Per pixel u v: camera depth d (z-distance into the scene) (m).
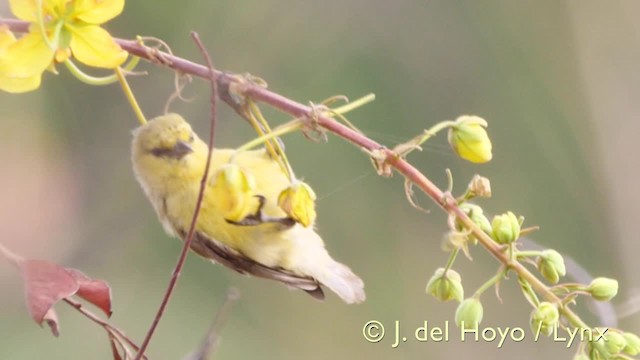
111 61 4.03
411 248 12.35
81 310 4.31
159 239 11.45
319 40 12.04
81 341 11.09
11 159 11.04
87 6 4.00
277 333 12.02
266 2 11.80
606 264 12.52
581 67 12.69
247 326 11.95
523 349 11.95
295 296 12.16
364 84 12.19
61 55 4.00
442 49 12.47
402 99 12.33
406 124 12.34
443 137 12.43
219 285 11.80
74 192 11.15
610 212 12.57
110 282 11.22
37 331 10.77
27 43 3.94
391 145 12.24
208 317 11.66
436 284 4.30
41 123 11.19
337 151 12.18
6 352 10.59
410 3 12.44
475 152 4.16
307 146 12.06
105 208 11.29
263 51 11.80
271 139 4.40
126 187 11.31
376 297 12.30
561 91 12.76
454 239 4.09
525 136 12.79
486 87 12.63
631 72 12.62
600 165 12.62
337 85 12.07
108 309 4.27
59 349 10.81
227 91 4.23
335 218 12.23
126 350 4.32
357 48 12.16
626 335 4.14
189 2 11.49
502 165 12.73
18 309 10.62
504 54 12.69
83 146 11.24
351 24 12.13
